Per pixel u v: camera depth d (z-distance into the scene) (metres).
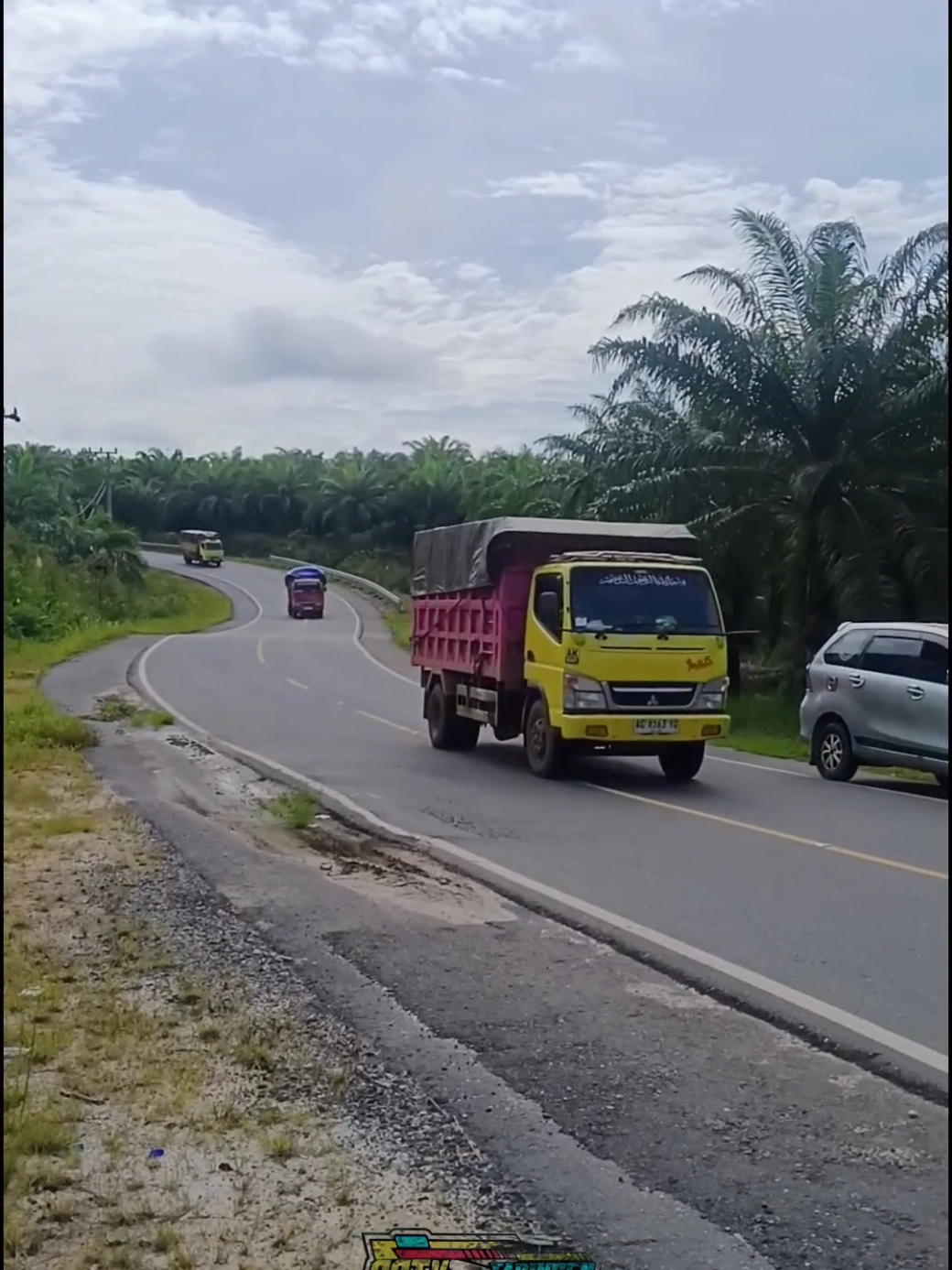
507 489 68.25
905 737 15.59
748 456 25.47
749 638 26.80
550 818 13.30
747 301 25.91
